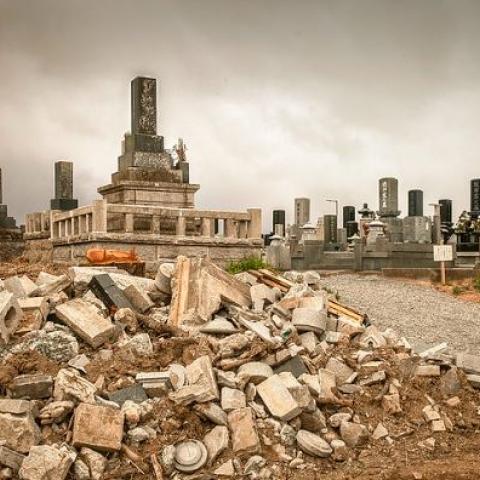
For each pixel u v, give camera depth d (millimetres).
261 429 8227
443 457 8531
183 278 11570
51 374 8352
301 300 11531
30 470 6770
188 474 7379
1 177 37750
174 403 8023
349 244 40125
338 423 8695
